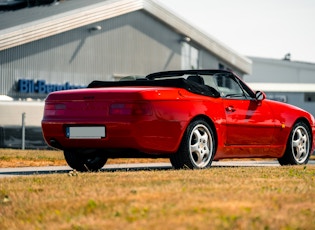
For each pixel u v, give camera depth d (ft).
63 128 41.52
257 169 41.14
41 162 59.16
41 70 152.46
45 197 28.19
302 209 23.67
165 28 177.78
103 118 40.22
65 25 152.25
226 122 43.52
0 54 145.48
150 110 39.68
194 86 42.47
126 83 43.83
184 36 180.96
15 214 25.62
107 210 24.27
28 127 133.28
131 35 170.60
